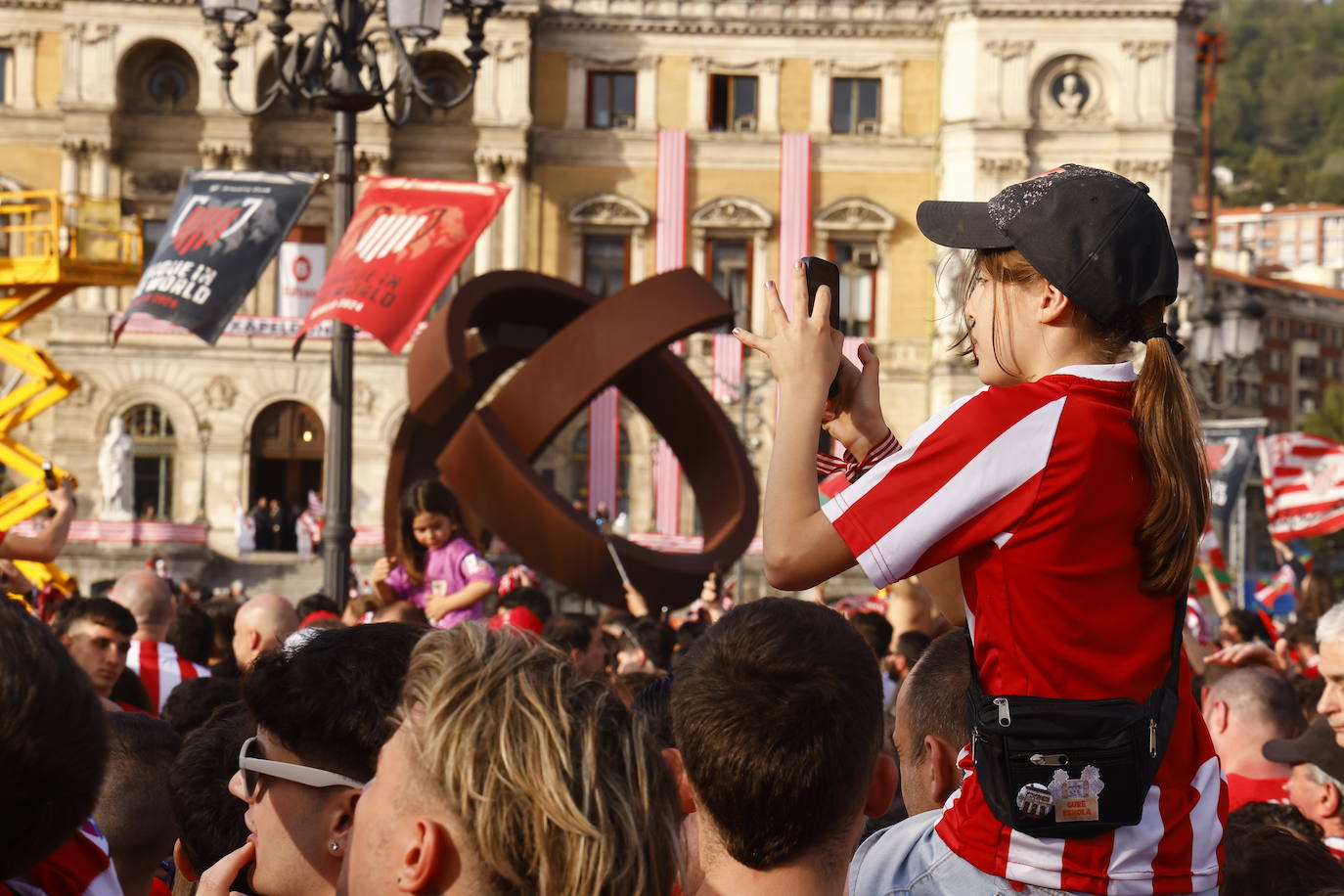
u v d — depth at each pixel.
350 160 15.36
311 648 3.76
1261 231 147.62
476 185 15.08
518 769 2.79
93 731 3.00
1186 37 52.03
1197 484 3.54
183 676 9.52
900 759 4.71
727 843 3.27
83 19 50.22
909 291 53.34
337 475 15.12
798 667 3.27
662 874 2.95
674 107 53.34
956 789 4.51
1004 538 3.51
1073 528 3.48
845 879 3.33
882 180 53.47
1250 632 13.49
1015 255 3.76
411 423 19.28
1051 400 3.56
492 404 17.41
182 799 4.61
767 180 53.16
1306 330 97.44
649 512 51.91
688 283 17.58
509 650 2.97
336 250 15.18
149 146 51.53
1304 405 97.25
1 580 12.55
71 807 2.98
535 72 52.84
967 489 3.48
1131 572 3.51
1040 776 3.42
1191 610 13.30
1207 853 3.53
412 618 11.38
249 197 14.80
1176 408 3.56
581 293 18.95
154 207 51.59
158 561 36.06
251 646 8.77
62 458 50.78
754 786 3.18
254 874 3.72
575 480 52.16
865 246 53.50
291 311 51.47
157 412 51.56
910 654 10.61
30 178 51.41
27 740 2.87
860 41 53.53
